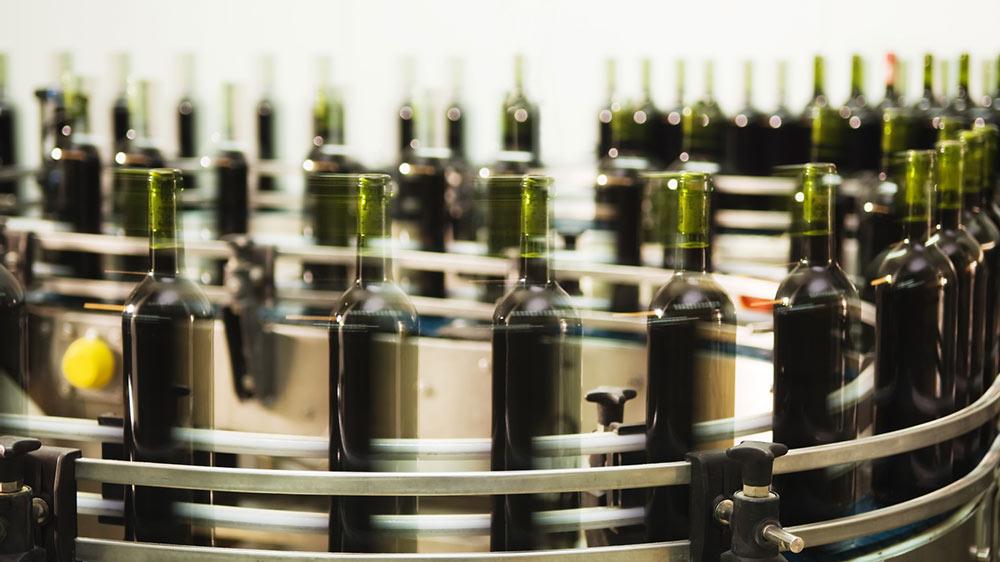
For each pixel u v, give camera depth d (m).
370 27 3.66
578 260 1.99
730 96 3.46
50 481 1.06
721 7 3.45
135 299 1.22
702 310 1.21
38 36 3.95
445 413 1.59
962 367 1.40
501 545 1.17
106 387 1.61
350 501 1.16
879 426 1.36
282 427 1.73
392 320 1.20
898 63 2.84
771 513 1.04
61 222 2.37
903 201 1.41
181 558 1.04
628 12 3.50
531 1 3.54
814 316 1.24
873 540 1.21
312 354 1.70
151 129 3.07
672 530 1.18
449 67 3.62
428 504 1.37
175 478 1.05
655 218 2.15
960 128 1.69
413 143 2.87
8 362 1.30
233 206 2.55
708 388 1.22
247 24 3.75
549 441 1.21
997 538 1.40
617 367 1.50
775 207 2.70
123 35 3.86
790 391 1.25
